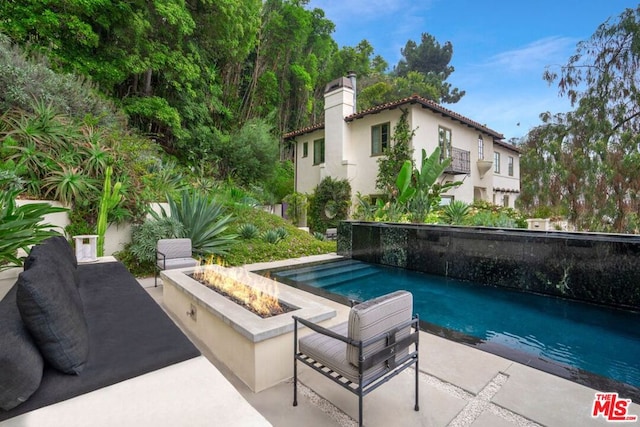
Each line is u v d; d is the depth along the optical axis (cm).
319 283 595
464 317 416
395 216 913
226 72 1708
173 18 1081
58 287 165
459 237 615
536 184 901
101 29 1034
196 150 1409
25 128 545
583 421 192
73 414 129
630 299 425
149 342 188
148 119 1283
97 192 574
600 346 326
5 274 367
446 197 1278
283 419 196
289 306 290
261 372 229
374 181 1278
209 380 157
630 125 880
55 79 699
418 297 509
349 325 175
